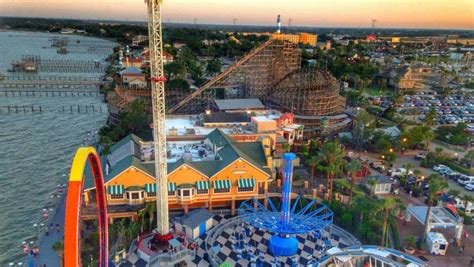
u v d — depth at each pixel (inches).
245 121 5674.2
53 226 3939.5
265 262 3307.1
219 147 4490.7
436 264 3262.8
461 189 4899.1
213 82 7455.7
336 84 7775.6
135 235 3570.4
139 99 6953.7
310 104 7091.5
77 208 1866.4
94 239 3400.6
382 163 5516.7
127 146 4532.5
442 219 3715.6
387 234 3575.3
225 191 3996.1
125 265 3208.7
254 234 3767.2
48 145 6407.5
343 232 3705.7
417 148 6392.7
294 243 3442.4
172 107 7165.4
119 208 3727.9
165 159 3378.4
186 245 3410.4
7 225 4015.8
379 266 2844.5
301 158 5487.2
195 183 3914.9
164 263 3154.5
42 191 4810.5
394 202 3629.4
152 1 3102.9
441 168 5403.5
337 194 4269.2
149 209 3604.8
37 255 3415.4
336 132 6909.5
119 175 3740.2
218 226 3779.5
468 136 6815.9
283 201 3425.2
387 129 6658.5
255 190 4060.0
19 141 6550.2
